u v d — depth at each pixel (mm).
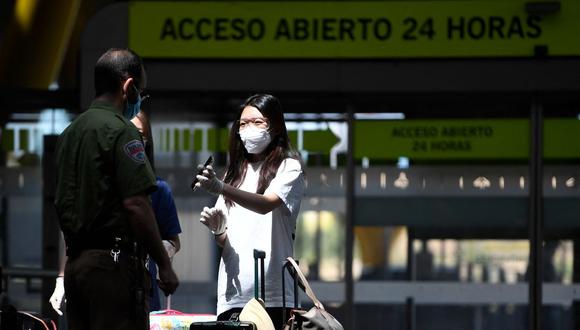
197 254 41344
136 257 18391
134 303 18328
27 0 42844
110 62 18781
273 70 40844
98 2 42312
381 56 40594
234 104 41094
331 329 20141
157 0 40969
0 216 42438
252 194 21219
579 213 40562
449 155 41000
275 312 21766
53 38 42750
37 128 42625
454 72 40469
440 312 40938
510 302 40719
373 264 41062
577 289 40562
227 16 40938
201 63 40969
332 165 41062
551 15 40156
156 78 41031
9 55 42906
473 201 40906
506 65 40375
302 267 41188
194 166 41344
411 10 40469
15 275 36875
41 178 42375
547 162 40750
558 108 40688
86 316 18750
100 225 18250
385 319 40906
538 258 40688
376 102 41062
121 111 18875
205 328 19672
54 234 42188
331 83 40688
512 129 40781
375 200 41031
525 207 40844
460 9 40375
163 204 23562
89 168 18219
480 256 40938
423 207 41031
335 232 41062
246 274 21734
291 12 40688
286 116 41125
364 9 40562
